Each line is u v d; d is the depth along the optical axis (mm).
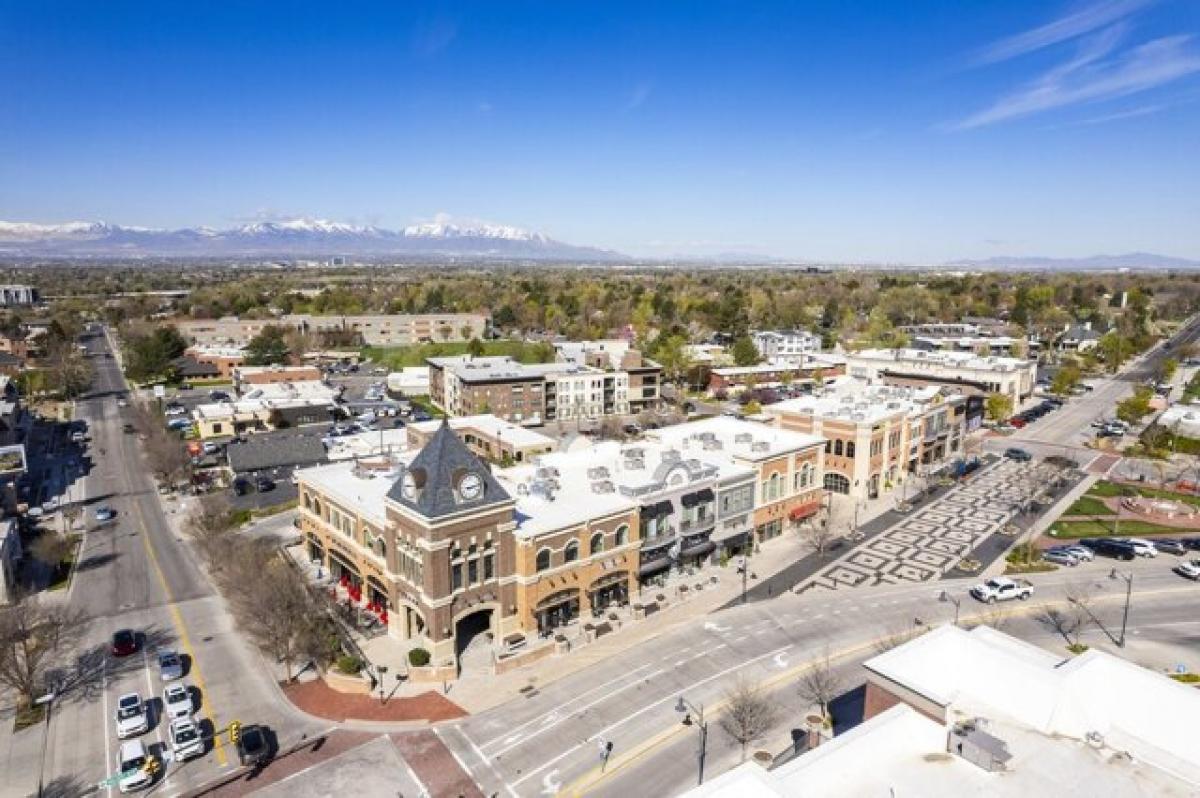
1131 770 38094
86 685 59188
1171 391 180000
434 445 61594
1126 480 113812
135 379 190375
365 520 69438
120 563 83688
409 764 49844
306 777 48531
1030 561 82938
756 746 51625
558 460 86875
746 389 184125
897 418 109812
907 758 38969
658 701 57000
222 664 62281
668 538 77438
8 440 119312
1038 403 169625
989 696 43938
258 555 73000
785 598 74812
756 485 86812
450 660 61031
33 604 67625
